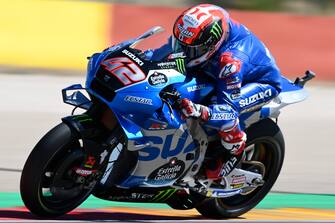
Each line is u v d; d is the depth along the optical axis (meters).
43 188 17.75
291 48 53.38
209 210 20.36
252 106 19.23
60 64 49.47
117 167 17.69
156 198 18.95
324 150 32.94
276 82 19.91
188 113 17.69
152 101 17.42
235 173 19.78
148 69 17.64
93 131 17.36
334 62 53.56
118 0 69.62
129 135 17.19
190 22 18.08
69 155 17.17
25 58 48.94
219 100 18.66
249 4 72.69
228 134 18.77
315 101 45.12
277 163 21.09
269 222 19.34
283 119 39.59
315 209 22.70
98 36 50.75
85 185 17.56
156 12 52.19
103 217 19.52
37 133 32.91
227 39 18.97
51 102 39.72
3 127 33.50
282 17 53.66
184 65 18.39
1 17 49.12
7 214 18.95
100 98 17.28
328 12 74.62
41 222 17.33
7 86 42.91
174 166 18.53
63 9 50.53
